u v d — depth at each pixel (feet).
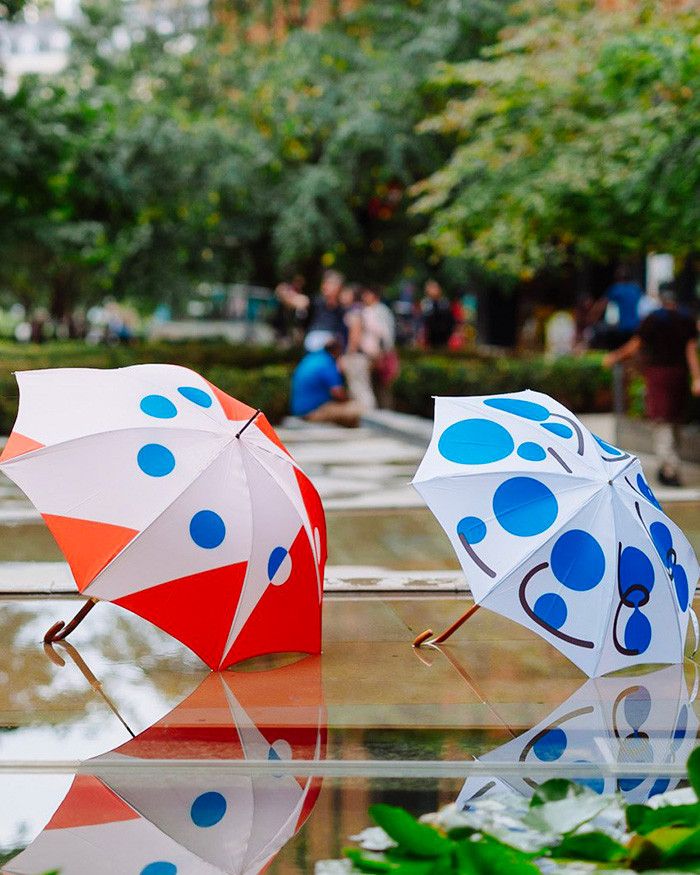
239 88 86.53
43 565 26.73
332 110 78.54
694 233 42.57
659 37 39.60
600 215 45.21
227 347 82.07
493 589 18.69
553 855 12.12
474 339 114.11
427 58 76.69
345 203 80.48
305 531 19.74
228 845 13.01
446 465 19.61
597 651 18.92
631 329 69.00
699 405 46.01
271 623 19.35
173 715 17.35
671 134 40.29
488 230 52.11
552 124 46.75
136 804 14.12
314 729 16.85
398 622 23.20
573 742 16.52
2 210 61.00
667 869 11.85
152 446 18.92
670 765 15.60
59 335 124.06
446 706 18.03
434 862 11.43
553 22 48.19
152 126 75.25
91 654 20.45
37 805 14.05
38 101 56.08
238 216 83.61
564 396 68.03
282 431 56.95
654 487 39.34
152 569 18.38
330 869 12.18
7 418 52.26
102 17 92.12
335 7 86.38
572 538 19.02
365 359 61.36
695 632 21.26
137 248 88.69
